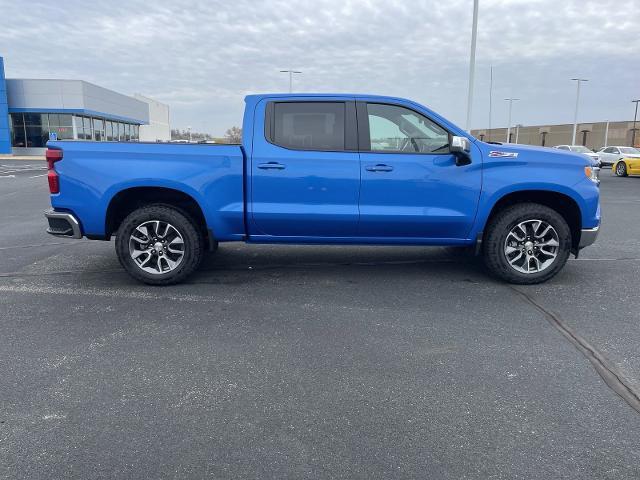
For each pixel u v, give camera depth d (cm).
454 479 240
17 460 252
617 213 1150
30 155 4481
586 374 343
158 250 537
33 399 309
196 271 605
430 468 248
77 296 509
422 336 408
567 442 268
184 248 534
